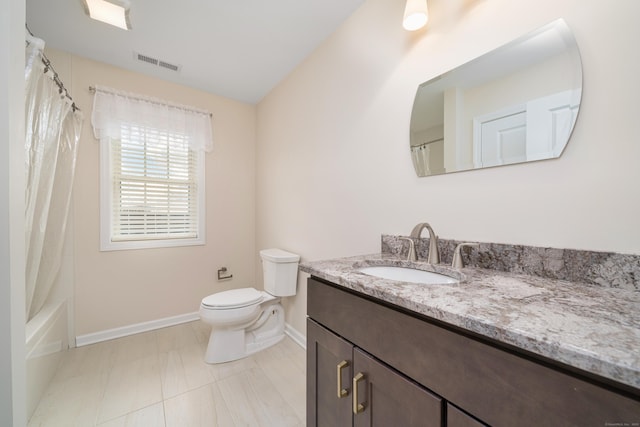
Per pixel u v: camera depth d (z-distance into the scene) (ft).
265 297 6.65
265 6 5.00
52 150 5.12
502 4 3.08
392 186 4.44
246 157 9.31
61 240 5.95
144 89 7.44
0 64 2.22
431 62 3.82
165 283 7.77
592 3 2.46
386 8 4.51
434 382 1.89
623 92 2.30
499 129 3.10
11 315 2.27
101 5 4.81
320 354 3.08
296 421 4.20
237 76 7.55
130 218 7.32
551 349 1.32
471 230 3.38
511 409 1.50
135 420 4.18
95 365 5.68
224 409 4.45
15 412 2.32
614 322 1.56
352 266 3.37
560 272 2.60
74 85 6.50
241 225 9.21
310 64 6.46
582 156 2.52
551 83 2.70
